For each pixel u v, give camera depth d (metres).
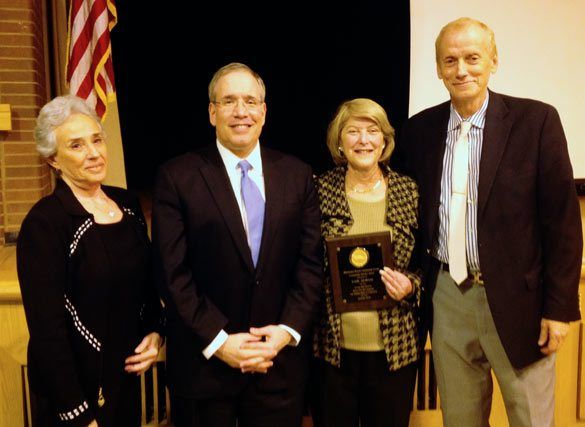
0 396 2.23
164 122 3.50
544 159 1.65
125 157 3.51
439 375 1.88
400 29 3.49
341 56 3.52
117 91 3.45
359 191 1.85
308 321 1.70
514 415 1.80
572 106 3.60
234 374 1.67
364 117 1.78
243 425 1.75
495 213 1.68
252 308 1.65
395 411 1.82
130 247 1.59
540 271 1.72
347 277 1.79
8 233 2.80
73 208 1.51
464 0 3.49
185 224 1.64
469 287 1.76
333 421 1.85
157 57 3.45
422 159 1.84
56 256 1.47
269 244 1.66
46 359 1.46
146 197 3.52
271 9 3.47
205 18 3.45
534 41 3.53
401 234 1.80
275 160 1.75
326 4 3.48
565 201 1.64
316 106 3.56
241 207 1.68
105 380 1.55
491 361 1.79
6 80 2.76
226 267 1.63
